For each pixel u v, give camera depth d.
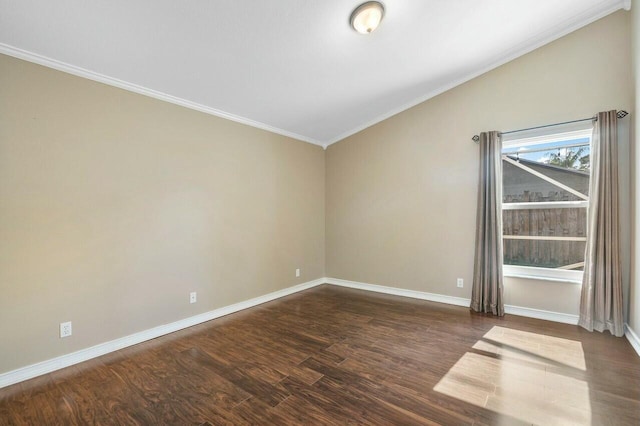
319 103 3.82
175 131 3.21
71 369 2.37
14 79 2.21
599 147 2.89
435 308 3.76
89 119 2.59
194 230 3.36
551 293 3.27
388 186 4.46
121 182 2.78
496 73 3.55
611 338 2.79
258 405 1.89
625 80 2.86
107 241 2.69
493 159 3.46
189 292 3.30
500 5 2.60
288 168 4.57
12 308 2.20
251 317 3.54
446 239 3.95
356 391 2.02
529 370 2.25
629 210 2.81
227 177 3.71
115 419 1.78
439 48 3.07
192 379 2.20
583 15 2.94
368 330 3.09
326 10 2.29
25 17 1.95
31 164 2.29
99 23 2.08
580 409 1.81
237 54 2.64
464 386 2.06
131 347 2.76
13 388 2.12
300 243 4.77
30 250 2.28
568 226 3.25
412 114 4.20
